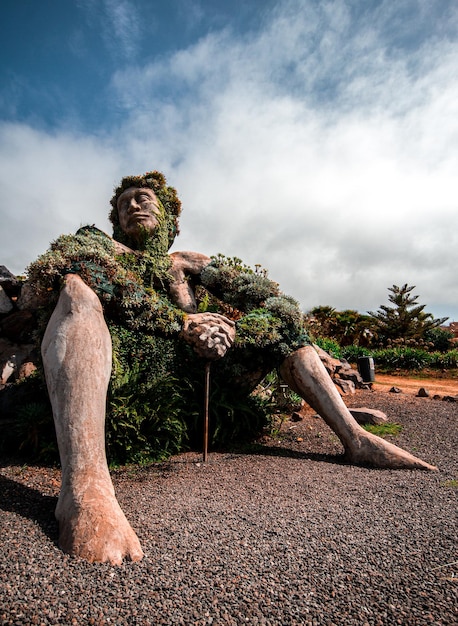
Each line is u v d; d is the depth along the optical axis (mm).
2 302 6367
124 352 4281
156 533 2475
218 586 1948
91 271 3887
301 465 4078
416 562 2215
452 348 20156
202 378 4797
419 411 7102
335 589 1961
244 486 3385
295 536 2480
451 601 1893
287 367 4895
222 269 5617
